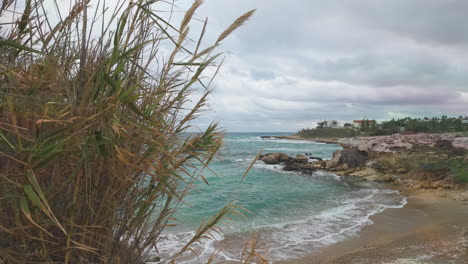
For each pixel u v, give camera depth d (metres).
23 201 0.82
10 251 0.94
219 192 14.43
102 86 1.01
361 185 18.73
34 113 0.87
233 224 8.89
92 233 1.11
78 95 1.09
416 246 7.51
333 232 8.60
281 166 28.75
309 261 6.51
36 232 1.06
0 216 0.95
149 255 1.63
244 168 25.66
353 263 6.46
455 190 15.27
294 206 12.34
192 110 1.53
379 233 8.57
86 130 1.03
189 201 11.88
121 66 1.02
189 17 1.38
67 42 1.19
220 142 1.65
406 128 108.94
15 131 0.82
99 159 1.12
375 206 12.40
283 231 8.53
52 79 1.03
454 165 19.94
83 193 1.12
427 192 15.55
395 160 25.36
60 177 1.07
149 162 1.17
